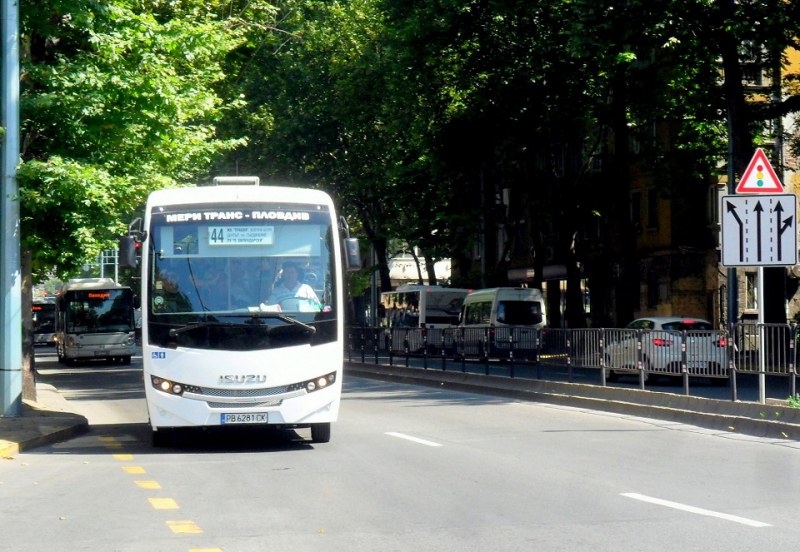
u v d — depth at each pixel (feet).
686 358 75.25
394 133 199.31
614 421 74.33
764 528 34.27
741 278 205.46
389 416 79.25
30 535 34.45
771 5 119.03
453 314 201.77
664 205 210.38
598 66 148.05
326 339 59.16
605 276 189.47
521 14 146.10
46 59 82.79
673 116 154.92
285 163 202.39
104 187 76.59
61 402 97.66
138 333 330.13
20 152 78.64
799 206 196.44
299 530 34.73
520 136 171.42
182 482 46.52
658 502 39.52
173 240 59.26
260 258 59.47
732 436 63.87
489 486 43.93
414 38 161.68
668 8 120.88
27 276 93.15
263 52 173.88
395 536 33.53
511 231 196.24
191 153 91.66
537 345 98.89
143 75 77.05
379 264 226.99
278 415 58.03
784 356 66.39
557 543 32.14
